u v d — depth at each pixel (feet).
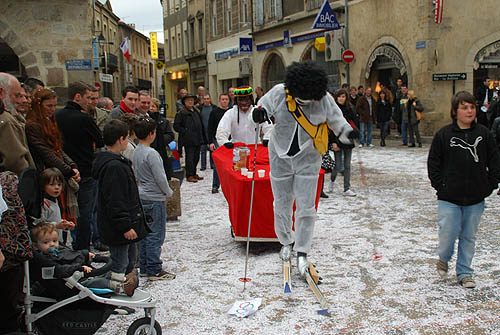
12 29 43.80
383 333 11.33
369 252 17.03
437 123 49.98
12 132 11.80
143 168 14.88
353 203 24.75
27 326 10.16
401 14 51.21
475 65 50.16
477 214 13.62
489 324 11.59
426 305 12.71
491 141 13.50
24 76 66.80
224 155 20.77
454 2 48.75
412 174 32.19
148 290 14.33
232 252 17.75
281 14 70.74
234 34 87.25
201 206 25.94
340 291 13.79
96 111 20.81
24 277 10.05
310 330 11.60
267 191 16.81
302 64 13.42
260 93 53.06
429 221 20.77
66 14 44.39
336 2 60.18
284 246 15.28
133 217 12.50
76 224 16.66
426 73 49.08
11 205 9.61
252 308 12.63
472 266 15.30
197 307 13.08
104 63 89.56
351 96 50.24
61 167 14.32
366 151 45.62
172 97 134.21
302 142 14.06
